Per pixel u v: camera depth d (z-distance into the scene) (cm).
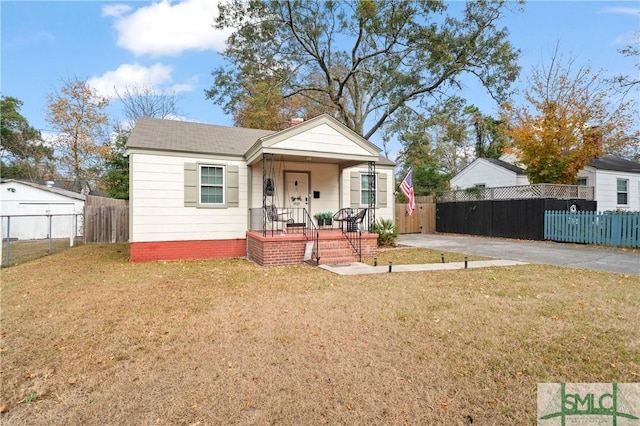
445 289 601
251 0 1948
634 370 306
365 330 406
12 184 1789
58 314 482
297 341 376
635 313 458
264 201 956
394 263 902
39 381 299
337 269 807
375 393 274
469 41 1864
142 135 1080
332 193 1278
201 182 1084
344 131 1054
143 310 496
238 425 238
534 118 1678
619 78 1345
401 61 2062
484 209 1723
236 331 409
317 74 2639
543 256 1007
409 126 2136
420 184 2731
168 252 1038
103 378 303
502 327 411
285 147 973
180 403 264
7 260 966
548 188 1477
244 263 977
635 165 2031
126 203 1902
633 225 1152
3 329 423
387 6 1928
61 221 1845
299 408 256
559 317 445
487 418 244
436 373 304
